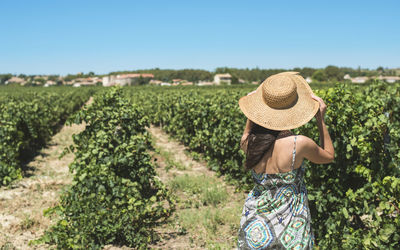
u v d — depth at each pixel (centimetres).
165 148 1202
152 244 446
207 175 824
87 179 468
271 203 213
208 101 1076
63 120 2098
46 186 705
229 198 638
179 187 702
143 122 686
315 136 425
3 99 1720
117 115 619
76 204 448
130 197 474
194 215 535
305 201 219
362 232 356
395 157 359
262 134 213
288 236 209
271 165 212
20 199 617
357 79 12938
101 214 434
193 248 434
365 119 420
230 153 782
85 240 414
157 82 16650
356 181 414
